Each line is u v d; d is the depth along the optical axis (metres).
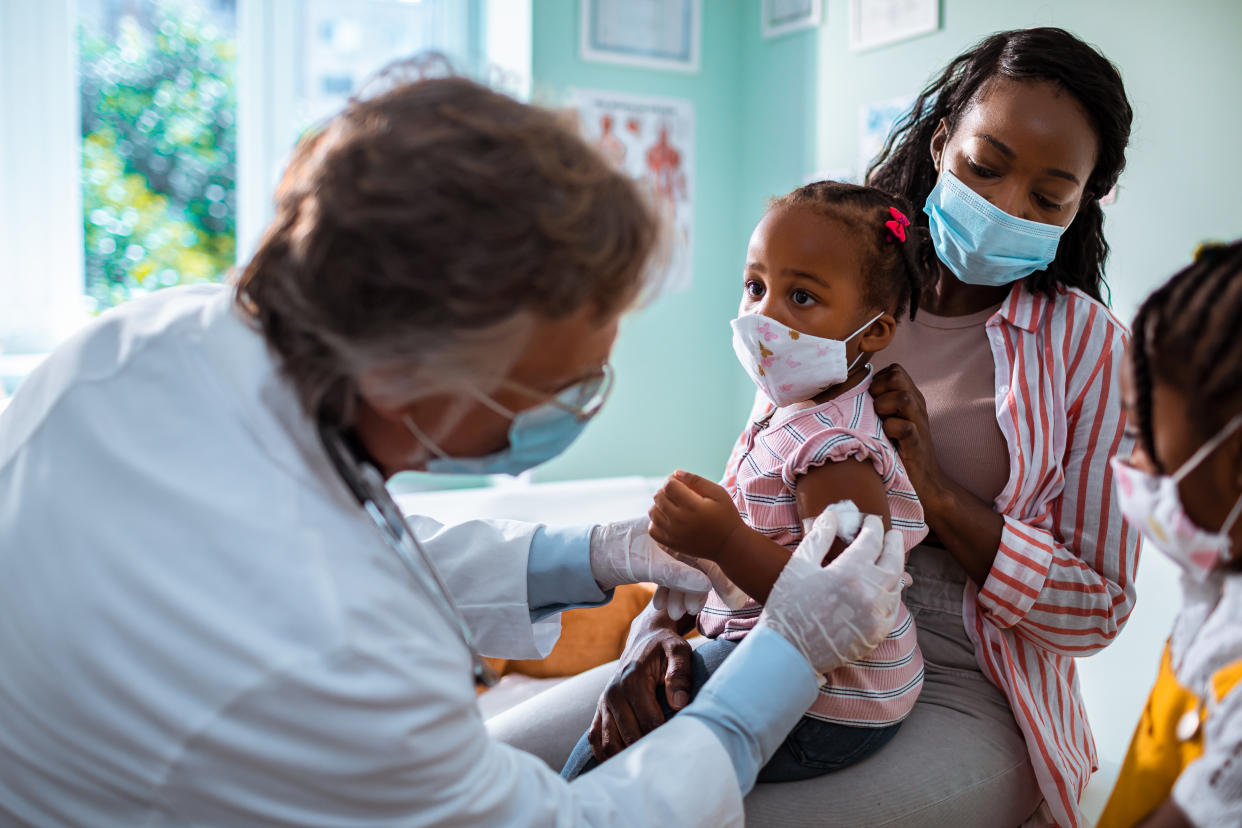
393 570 0.81
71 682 0.74
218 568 0.73
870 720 1.09
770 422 1.20
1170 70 2.04
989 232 1.23
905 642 1.14
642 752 0.89
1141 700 2.11
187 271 3.17
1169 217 2.06
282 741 0.72
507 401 0.80
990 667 1.26
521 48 3.05
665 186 3.24
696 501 1.03
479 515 2.68
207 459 0.78
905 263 1.16
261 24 3.13
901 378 1.19
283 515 0.76
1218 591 0.77
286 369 0.80
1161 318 0.72
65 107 2.91
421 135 0.72
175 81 3.10
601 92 3.12
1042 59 1.21
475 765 0.79
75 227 2.97
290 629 0.72
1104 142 1.26
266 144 3.18
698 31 3.26
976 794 1.15
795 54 3.11
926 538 1.33
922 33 2.61
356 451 0.88
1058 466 1.26
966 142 1.26
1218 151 1.96
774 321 1.09
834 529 1.01
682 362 3.37
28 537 0.78
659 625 1.25
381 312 0.70
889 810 1.09
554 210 0.72
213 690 0.71
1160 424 0.72
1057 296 1.32
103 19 2.99
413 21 3.33
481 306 0.70
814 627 0.94
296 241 0.74
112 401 0.81
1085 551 1.25
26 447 0.83
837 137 2.95
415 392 0.75
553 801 0.83
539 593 1.20
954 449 1.30
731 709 0.92
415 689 0.74
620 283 0.77
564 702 1.35
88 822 0.77
